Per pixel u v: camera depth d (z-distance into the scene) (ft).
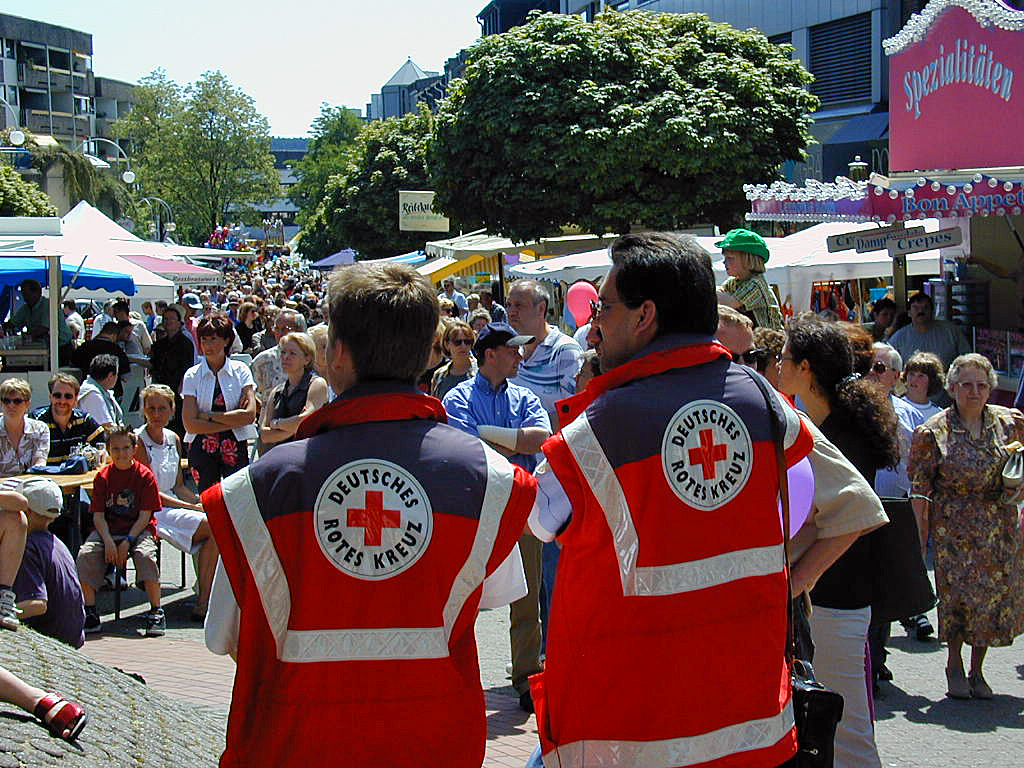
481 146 84.74
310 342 26.71
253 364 31.91
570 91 81.35
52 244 47.78
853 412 14.05
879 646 21.22
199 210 274.36
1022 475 20.68
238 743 8.46
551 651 9.48
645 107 80.43
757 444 9.42
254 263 274.77
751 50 87.56
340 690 8.29
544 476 9.35
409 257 116.47
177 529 27.37
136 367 59.06
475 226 89.71
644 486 9.03
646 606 9.00
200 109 272.92
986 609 20.77
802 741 9.78
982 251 47.98
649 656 8.98
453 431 8.88
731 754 9.04
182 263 74.95
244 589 8.39
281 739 8.33
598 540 9.12
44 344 49.39
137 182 271.90
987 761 17.84
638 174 81.61
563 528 9.38
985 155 43.60
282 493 8.38
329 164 312.91
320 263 163.63
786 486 9.62
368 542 8.34
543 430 19.89
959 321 47.88
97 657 23.73
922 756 18.08
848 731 13.79
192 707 19.08
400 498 8.43
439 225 113.91
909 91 46.80
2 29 346.33
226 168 274.36
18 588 19.99
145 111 282.77
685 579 9.04
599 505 9.08
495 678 22.22
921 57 45.98
